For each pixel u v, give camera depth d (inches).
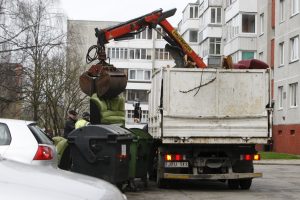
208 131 582.9
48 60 1748.3
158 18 686.5
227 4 2230.6
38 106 1766.7
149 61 3715.6
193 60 689.6
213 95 588.4
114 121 615.8
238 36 1974.7
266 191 598.2
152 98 665.0
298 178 782.5
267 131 586.6
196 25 2989.7
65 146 570.3
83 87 647.1
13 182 158.6
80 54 1888.5
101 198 165.2
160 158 590.9
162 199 514.9
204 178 577.0
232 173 582.6
